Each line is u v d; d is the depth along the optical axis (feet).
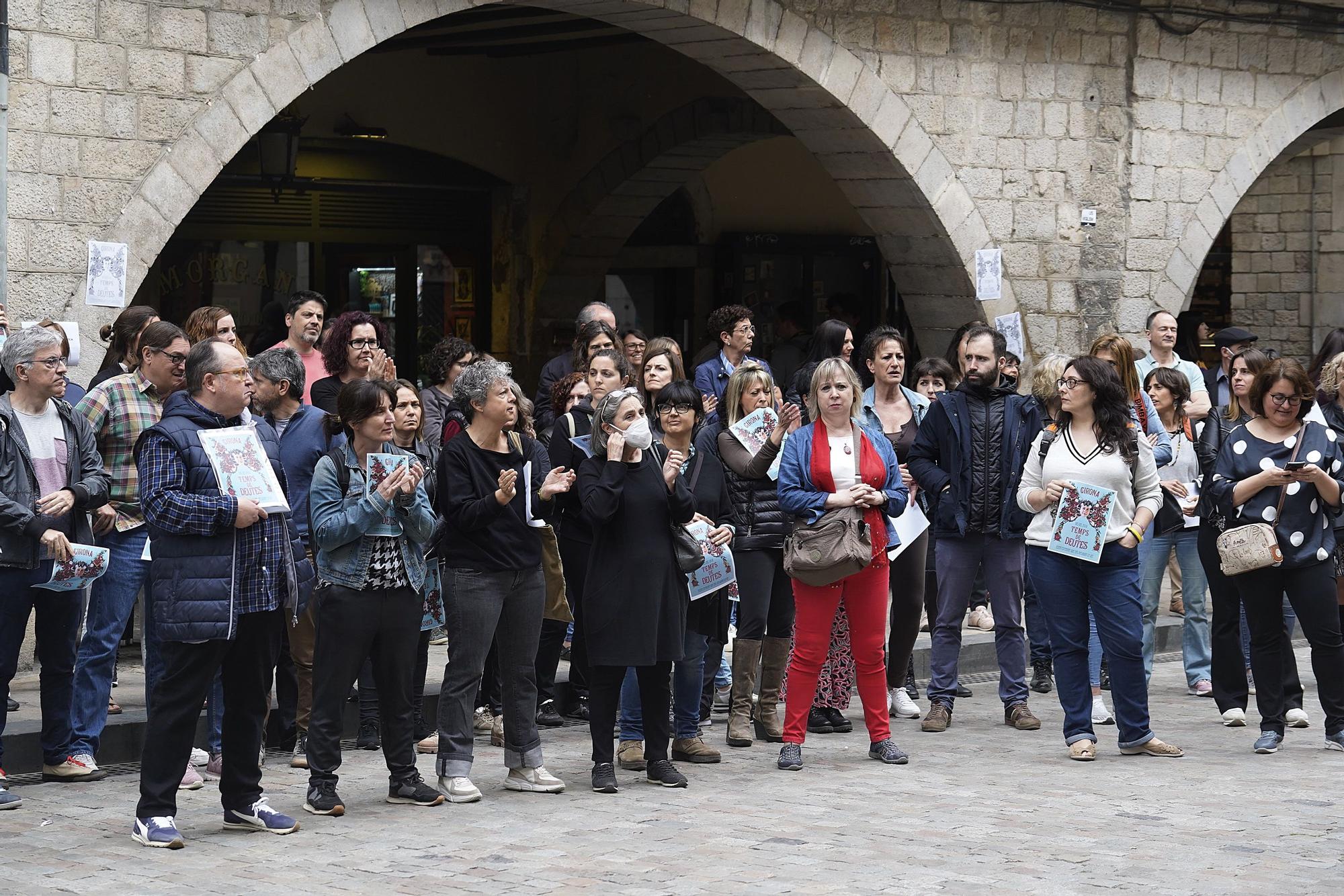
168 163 33.14
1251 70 49.37
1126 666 26.84
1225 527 28.32
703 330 59.57
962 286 45.34
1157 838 21.16
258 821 21.30
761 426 26.73
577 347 30.27
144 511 20.21
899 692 30.66
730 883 18.89
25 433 22.93
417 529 22.30
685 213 59.26
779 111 44.06
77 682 24.41
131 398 24.49
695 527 25.12
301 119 44.93
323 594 22.16
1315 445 27.84
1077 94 46.44
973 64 44.55
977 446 29.04
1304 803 23.32
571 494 25.80
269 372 24.94
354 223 52.70
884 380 30.30
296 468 24.99
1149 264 48.06
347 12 35.06
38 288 31.81
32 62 31.53
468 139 54.34
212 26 33.58
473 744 26.43
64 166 32.01
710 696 28.76
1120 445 26.58
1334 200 64.49
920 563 29.35
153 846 20.43
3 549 22.43
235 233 50.24
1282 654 27.73
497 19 47.75
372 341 27.99
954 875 19.29
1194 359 59.31
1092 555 26.21
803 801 23.34
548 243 56.29
